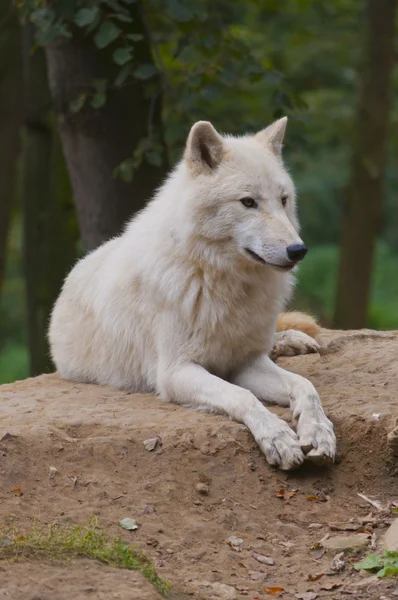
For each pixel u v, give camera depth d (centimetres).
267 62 1695
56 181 1817
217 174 943
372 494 866
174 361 990
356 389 991
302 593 688
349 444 897
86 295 1119
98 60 1466
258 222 923
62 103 1492
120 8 1363
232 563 734
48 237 1836
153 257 998
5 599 607
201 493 831
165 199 1020
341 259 2220
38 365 1895
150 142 1427
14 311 3281
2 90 2005
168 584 672
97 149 1496
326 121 2931
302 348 1175
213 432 883
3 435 846
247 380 995
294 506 839
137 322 1039
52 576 640
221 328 977
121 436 873
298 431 883
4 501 776
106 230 1516
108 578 647
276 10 2438
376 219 2197
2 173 2061
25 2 1445
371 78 2159
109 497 805
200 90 1500
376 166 2166
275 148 1012
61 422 905
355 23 2831
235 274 955
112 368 1088
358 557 746
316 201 3331
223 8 1580
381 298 3181
